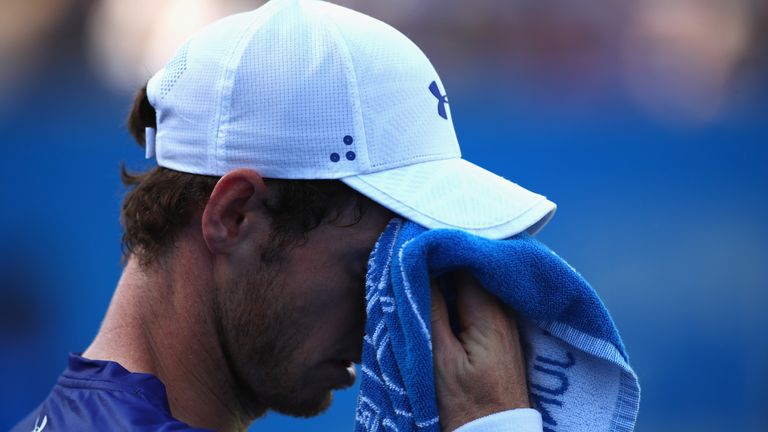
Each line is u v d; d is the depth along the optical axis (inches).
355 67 176.1
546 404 182.5
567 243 678.5
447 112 189.5
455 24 721.0
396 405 171.3
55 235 671.1
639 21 711.7
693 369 658.8
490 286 171.5
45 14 718.5
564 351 182.1
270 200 176.6
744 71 709.3
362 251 178.5
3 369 660.7
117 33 727.7
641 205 682.2
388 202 174.1
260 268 177.9
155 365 184.4
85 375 177.2
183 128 181.6
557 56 710.5
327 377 185.9
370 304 173.2
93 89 713.0
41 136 692.1
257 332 179.5
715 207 680.4
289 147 174.6
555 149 698.2
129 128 213.3
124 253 203.6
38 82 706.8
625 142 693.9
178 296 183.9
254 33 178.2
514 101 708.7
